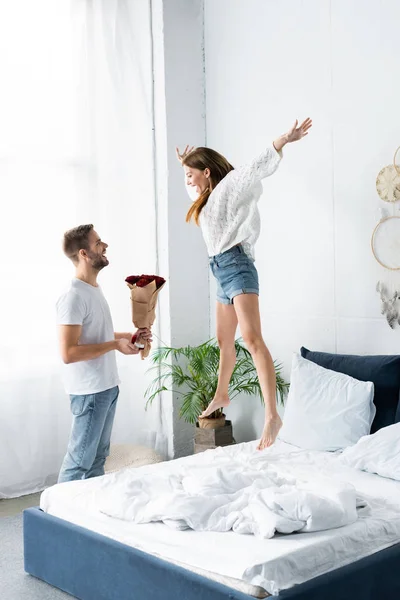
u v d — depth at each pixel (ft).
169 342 17.88
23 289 16.39
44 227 16.67
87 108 17.28
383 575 9.20
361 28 14.96
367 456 12.46
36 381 16.60
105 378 13.33
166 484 11.10
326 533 9.37
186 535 9.70
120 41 17.67
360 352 15.21
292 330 16.48
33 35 16.58
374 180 14.84
